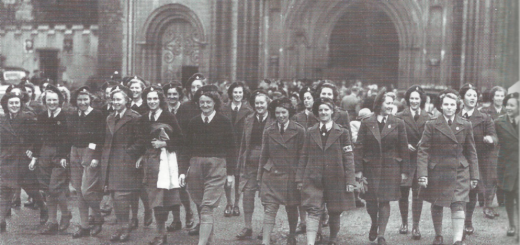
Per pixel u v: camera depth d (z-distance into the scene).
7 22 17.58
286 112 7.26
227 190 9.27
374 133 7.53
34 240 7.80
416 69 18.88
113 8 18.00
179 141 7.46
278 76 23.80
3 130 8.41
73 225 8.59
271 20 24.14
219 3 22.95
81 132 7.96
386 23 20.59
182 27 23.30
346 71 19.25
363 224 8.83
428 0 19.92
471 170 7.34
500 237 7.95
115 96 7.67
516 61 9.48
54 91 8.30
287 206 7.39
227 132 7.43
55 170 8.22
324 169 7.06
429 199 7.32
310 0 23.89
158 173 7.34
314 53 23.72
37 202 8.70
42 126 8.32
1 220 8.43
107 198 9.45
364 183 7.63
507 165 8.02
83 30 17.91
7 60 17.45
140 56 22.72
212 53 23.12
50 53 17.66
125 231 7.76
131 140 7.68
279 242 7.79
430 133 7.30
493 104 9.24
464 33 14.83
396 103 11.59
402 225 8.27
